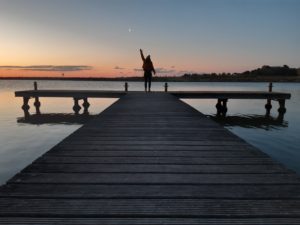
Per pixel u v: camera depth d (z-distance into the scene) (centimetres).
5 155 759
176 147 344
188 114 643
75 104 1742
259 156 304
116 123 521
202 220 164
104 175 241
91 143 361
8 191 204
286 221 163
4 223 159
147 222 162
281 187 216
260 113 1777
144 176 239
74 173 245
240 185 220
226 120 1466
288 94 1517
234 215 170
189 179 233
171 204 185
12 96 3575
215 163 279
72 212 173
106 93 1516
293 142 900
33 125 1296
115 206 181
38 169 255
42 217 167
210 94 1488
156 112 677
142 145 353
